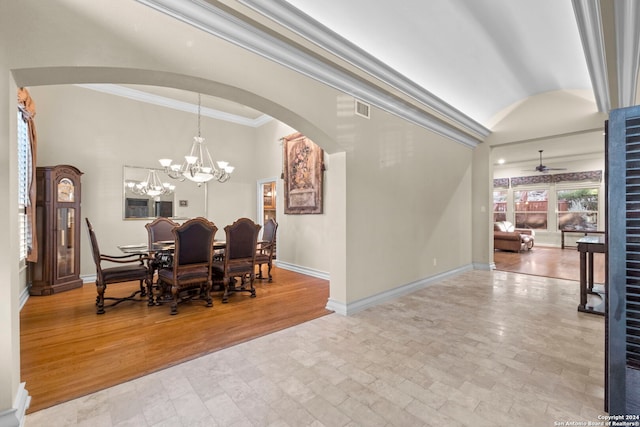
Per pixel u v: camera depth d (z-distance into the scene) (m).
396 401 1.74
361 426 1.53
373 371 2.07
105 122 4.86
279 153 6.18
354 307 3.31
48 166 4.20
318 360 2.22
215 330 2.81
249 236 3.96
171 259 3.91
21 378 1.98
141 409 1.67
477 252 5.82
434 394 1.80
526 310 3.36
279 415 1.62
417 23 2.79
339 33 2.78
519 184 10.49
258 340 2.58
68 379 1.97
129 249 3.70
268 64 2.46
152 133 5.36
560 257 7.49
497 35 3.04
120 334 2.72
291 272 5.70
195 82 2.13
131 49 1.79
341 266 3.28
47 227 3.99
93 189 4.73
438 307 3.48
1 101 1.43
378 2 2.48
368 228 3.51
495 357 2.26
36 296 3.95
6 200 1.44
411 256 4.19
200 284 3.95
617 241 1.39
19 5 1.48
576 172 9.21
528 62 3.67
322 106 2.92
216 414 1.63
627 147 1.37
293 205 5.73
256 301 3.77
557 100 4.79
